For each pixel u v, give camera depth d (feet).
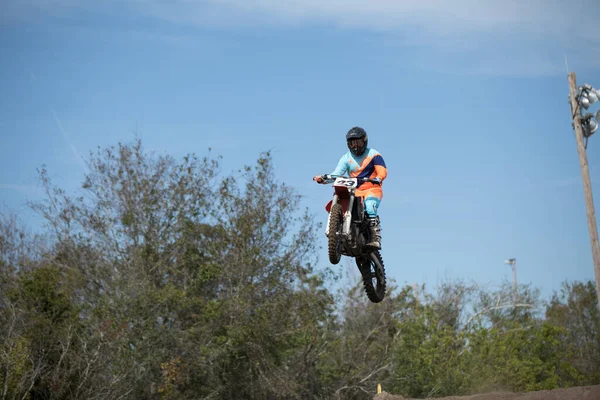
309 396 182.91
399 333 204.13
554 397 77.51
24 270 160.86
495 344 183.42
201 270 164.04
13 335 136.05
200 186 169.37
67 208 163.84
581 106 114.32
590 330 254.27
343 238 45.93
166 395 144.66
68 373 137.69
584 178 113.19
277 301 163.84
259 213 166.09
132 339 145.89
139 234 164.66
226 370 164.76
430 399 94.68
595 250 111.34
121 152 166.50
